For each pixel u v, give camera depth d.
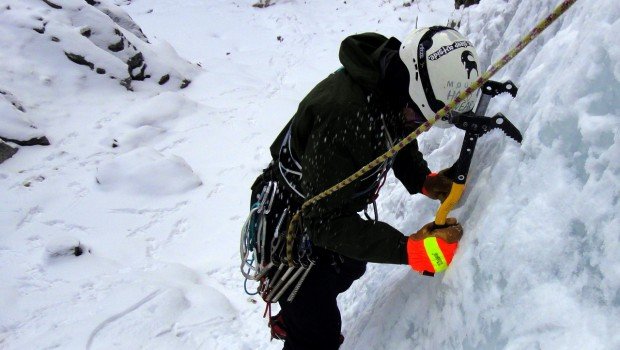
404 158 1.94
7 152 5.84
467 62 1.43
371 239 1.59
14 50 7.14
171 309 3.61
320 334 1.99
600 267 1.04
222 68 9.48
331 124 1.50
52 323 3.57
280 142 1.94
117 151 6.22
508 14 2.61
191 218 5.16
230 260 4.48
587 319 1.02
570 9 1.58
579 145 1.18
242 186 5.66
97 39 7.82
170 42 10.90
